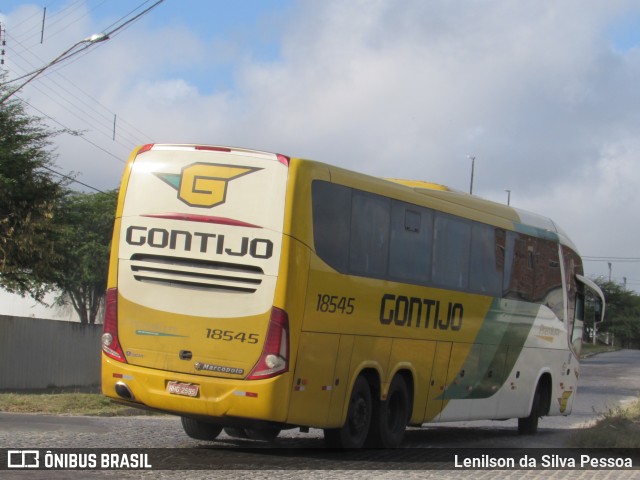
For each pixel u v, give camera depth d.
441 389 14.98
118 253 11.78
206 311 11.38
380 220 13.10
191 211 11.53
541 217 18.80
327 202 11.91
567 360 19.70
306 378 11.57
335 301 12.04
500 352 16.73
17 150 27.38
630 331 139.62
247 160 11.52
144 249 11.65
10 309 65.94
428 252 14.34
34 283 31.12
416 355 14.15
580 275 20.53
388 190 13.30
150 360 11.57
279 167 11.43
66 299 65.00
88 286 59.75
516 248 17.23
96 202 57.59
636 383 45.06
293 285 11.26
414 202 13.97
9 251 26.58
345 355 12.37
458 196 15.47
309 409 11.69
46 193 27.42
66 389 30.06
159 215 11.64
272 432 11.93
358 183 12.59
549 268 18.72
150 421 16.91
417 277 14.02
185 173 11.62
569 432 19.53
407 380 14.13
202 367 11.35
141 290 11.65
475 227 15.78
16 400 18.39
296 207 11.35
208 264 11.41
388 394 13.52
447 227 14.89
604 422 18.44
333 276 11.97
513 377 17.28
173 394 11.41
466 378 15.69
